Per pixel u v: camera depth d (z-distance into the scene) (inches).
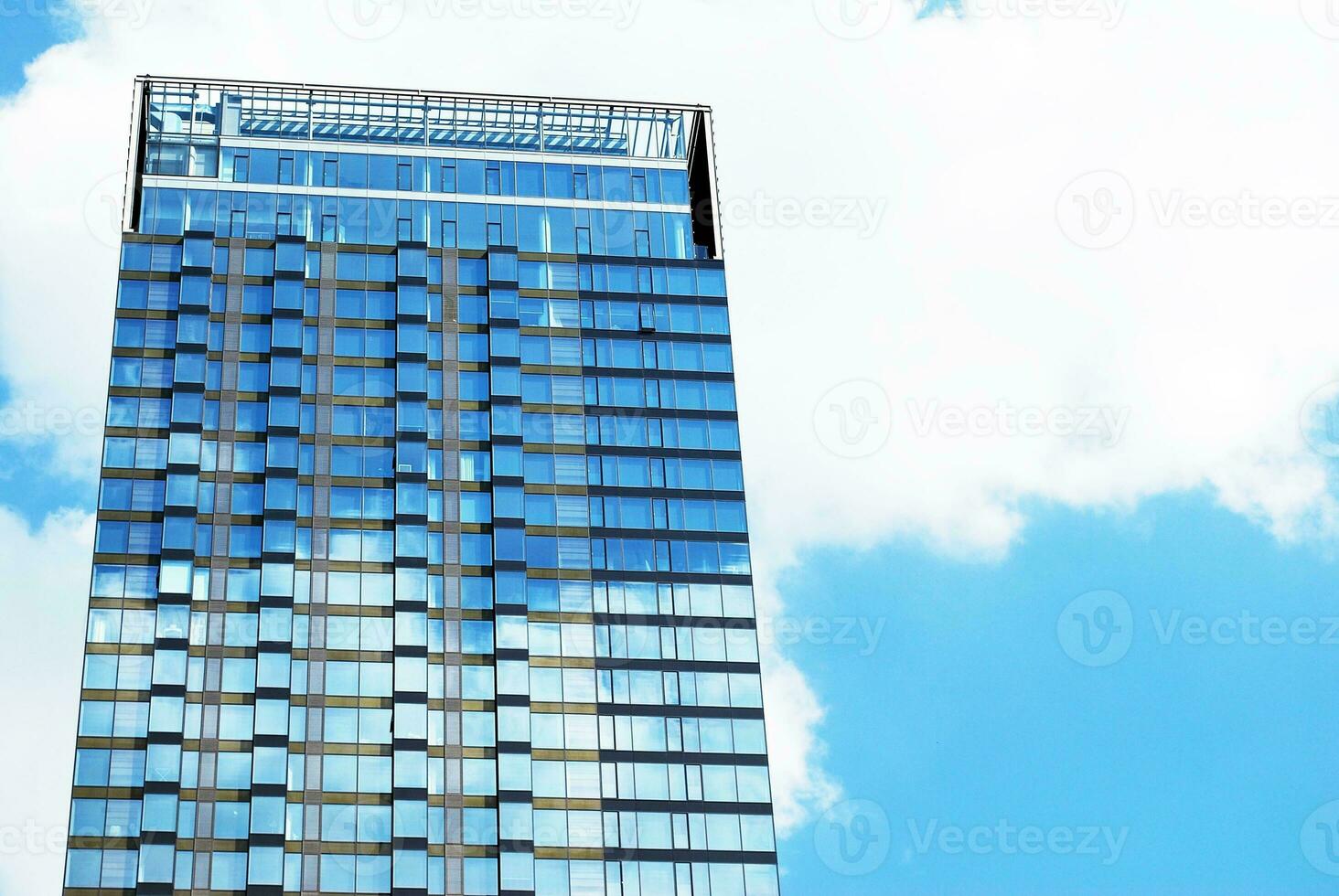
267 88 5669.3
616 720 4677.7
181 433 4958.2
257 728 4534.9
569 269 5442.9
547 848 4478.3
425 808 4483.3
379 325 5221.5
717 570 4958.2
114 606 4667.8
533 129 5723.4
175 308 5177.2
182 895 4303.6
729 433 5191.9
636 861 4495.6
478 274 5378.9
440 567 4840.1
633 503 5029.5
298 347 5142.7
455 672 4687.5
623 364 5275.6
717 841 4552.2
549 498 4997.5
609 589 4877.0
